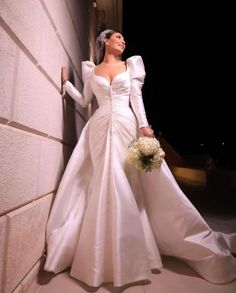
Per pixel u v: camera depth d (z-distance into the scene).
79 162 1.98
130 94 1.99
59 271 1.57
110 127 1.87
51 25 1.79
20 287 1.20
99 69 2.12
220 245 1.79
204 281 1.58
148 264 1.54
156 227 1.86
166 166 1.86
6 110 1.06
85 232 1.58
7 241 1.06
